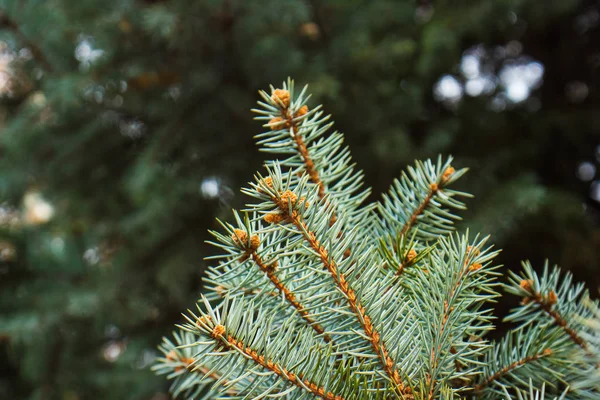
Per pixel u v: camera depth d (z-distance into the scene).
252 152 2.98
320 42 3.02
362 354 0.73
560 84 3.47
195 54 2.85
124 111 3.12
